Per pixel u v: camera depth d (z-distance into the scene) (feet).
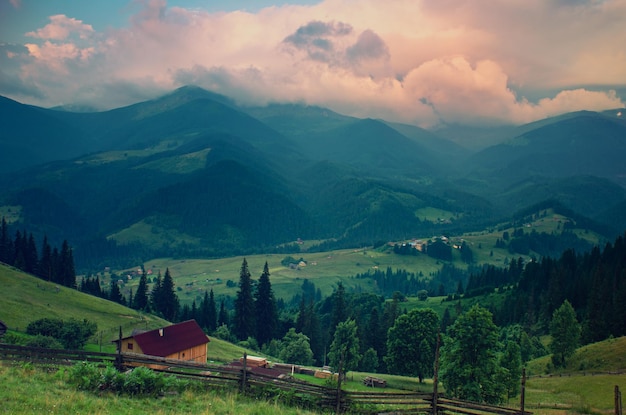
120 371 101.50
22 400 74.69
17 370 90.53
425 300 630.74
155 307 460.14
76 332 239.30
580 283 412.98
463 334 168.66
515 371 191.01
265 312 437.17
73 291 379.35
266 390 99.35
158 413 78.74
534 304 456.04
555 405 169.27
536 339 335.88
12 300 300.81
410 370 250.37
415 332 250.98
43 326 240.12
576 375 219.82
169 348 218.79
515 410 98.99
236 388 100.32
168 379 95.66
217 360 272.51
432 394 101.76
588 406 164.35
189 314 480.64
